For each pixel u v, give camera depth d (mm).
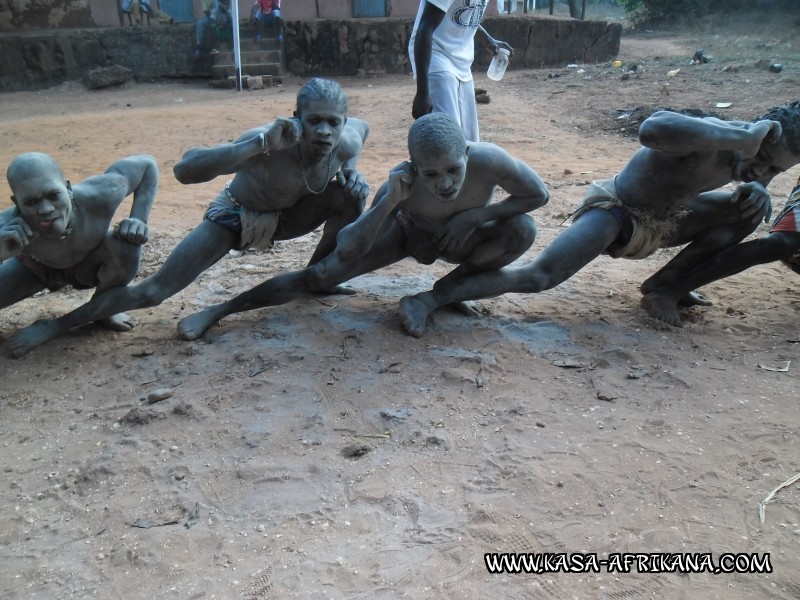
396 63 24609
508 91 19406
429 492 3424
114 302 5070
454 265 6746
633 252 5320
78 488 3588
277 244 7742
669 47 26484
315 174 4918
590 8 42719
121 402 4328
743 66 17859
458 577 2930
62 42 23406
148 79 24328
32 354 5004
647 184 5035
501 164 4543
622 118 14906
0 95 22484
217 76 23516
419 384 4348
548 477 3490
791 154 4617
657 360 4641
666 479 3471
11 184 4309
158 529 3264
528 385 4348
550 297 5816
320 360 4637
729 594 2820
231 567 3025
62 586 2986
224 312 5297
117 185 4809
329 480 3537
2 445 3980
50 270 5051
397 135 14906
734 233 5309
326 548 3104
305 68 24625
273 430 3928
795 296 5758
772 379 4383
